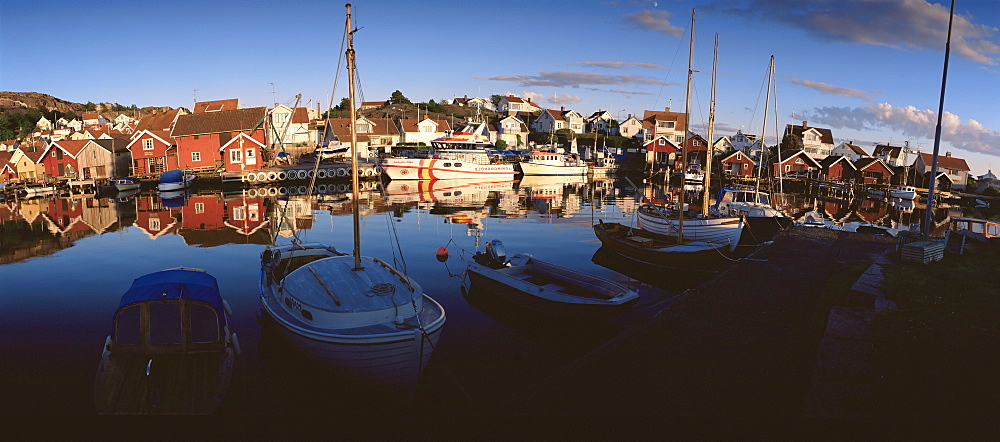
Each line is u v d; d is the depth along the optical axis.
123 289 18.06
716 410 7.95
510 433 7.62
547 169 78.31
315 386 10.94
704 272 20.92
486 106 137.75
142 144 61.78
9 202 46.34
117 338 10.03
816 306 12.67
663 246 21.84
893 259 16.69
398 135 89.56
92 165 59.41
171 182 51.81
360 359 10.53
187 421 8.48
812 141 95.62
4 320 14.74
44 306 16.06
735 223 24.34
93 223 34.06
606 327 14.57
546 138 100.62
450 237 28.36
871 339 9.34
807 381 8.51
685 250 20.66
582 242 27.22
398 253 23.80
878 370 8.13
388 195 52.06
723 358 9.85
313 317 11.23
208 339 10.32
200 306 10.24
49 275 19.98
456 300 16.61
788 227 27.88
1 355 12.33
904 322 10.02
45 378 11.15
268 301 12.87
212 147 61.28
